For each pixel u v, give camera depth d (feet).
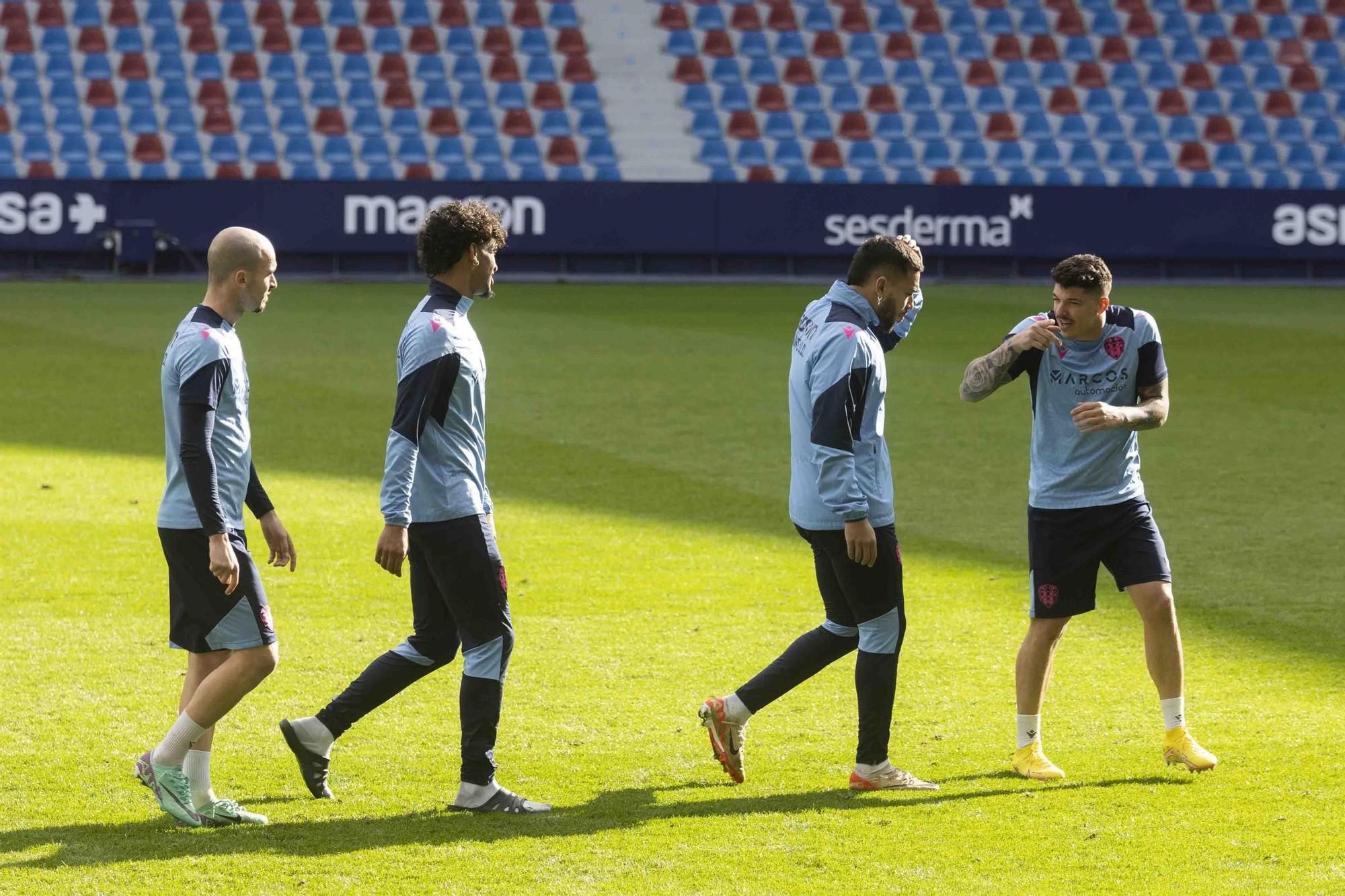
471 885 43.37
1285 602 79.30
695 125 305.12
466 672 49.70
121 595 78.38
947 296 247.50
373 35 313.73
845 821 48.88
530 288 253.24
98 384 151.64
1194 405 148.25
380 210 259.80
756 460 119.65
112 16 308.40
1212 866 44.80
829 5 333.21
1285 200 276.21
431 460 48.91
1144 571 54.34
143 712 59.72
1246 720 60.03
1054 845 46.65
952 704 62.64
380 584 81.46
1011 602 79.66
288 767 54.08
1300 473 116.26
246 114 294.66
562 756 55.62
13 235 250.98
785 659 52.80
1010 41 329.52
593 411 140.77
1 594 78.07
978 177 301.02
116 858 45.29
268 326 197.67
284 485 107.65
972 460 121.29
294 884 43.37
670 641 71.61
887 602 51.44
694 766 54.70
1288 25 339.57
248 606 47.93
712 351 181.68
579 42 319.68
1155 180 304.71
